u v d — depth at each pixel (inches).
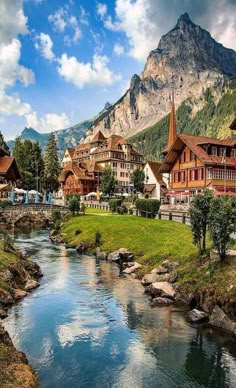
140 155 6181.1
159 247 1379.2
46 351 660.1
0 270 1023.0
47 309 882.8
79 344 691.4
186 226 1636.3
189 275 970.7
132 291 1039.0
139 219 2069.4
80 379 567.2
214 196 1021.8
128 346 683.4
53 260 1517.0
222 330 753.0
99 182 5442.9
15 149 4635.8
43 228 2928.2
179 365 613.6
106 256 1553.9
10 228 2812.5
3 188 3257.9
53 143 4756.4
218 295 820.0
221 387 550.3
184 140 3004.4
